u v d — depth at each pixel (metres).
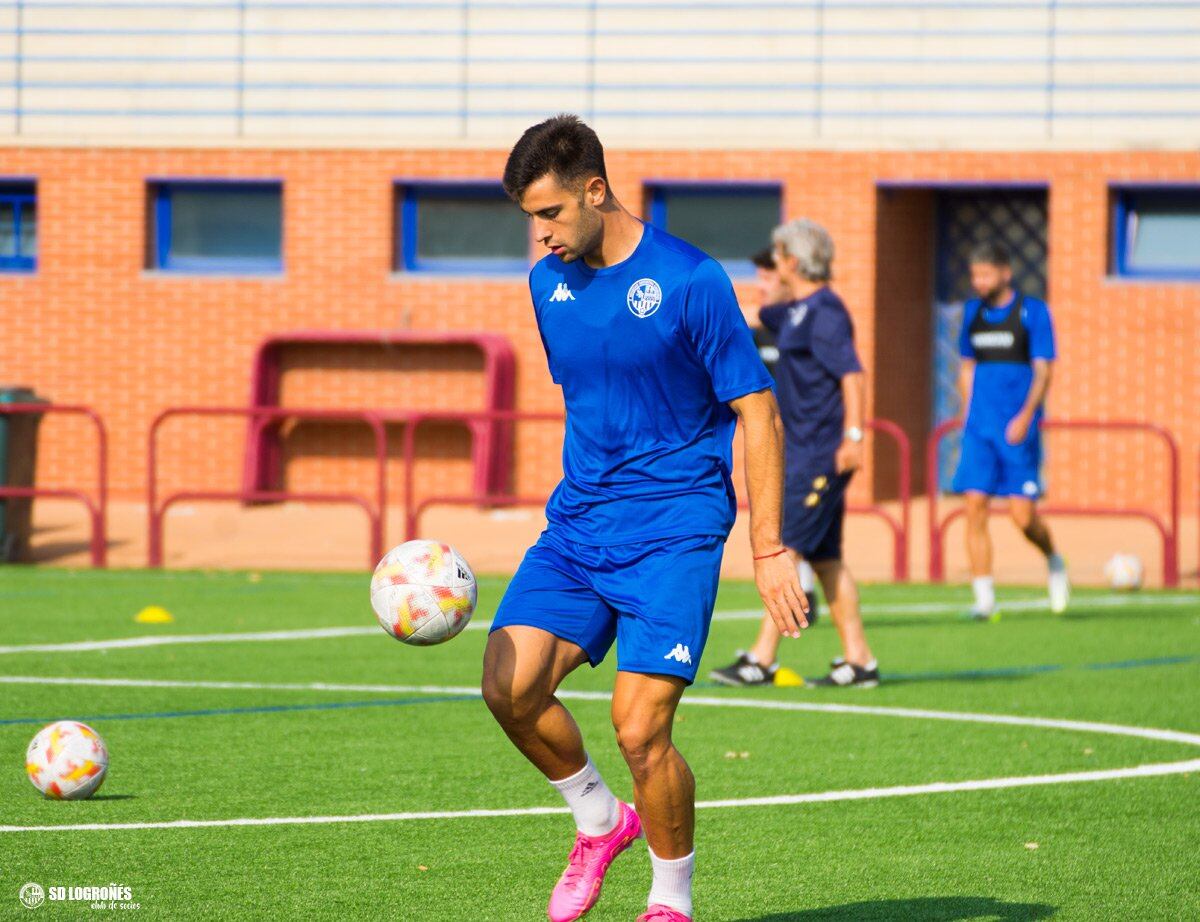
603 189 15.26
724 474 15.80
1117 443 59.12
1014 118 59.75
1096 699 29.48
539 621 15.42
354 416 49.88
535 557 15.89
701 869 18.41
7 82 65.25
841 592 30.80
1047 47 59.47
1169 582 46.91
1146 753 24.80
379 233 63.41
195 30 64.56
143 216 64.50
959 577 49.66
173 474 64.50
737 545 55.19
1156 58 58.78
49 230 64.88
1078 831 20.14
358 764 23.67
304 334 63.12
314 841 19.36
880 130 60.66
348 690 30.08
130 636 36.53
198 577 48.38
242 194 65.06
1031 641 36.81
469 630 38.25
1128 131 59.03
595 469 15.68
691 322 15.16
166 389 64.44
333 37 63.91
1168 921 16.50
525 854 18.91
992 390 39.28
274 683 30.75
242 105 64.38
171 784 22.27
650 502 15.47
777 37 61.28
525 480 62.91
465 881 17.78
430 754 24.42
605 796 15.94
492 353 61.16
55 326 64.88
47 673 31.48
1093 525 57.69
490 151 62.81
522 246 63.91
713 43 61.75
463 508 61.62
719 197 62.69
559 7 62.62
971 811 21.12
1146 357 58.88
